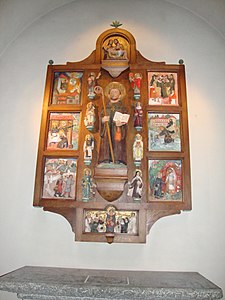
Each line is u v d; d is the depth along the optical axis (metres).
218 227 2.59
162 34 3.15
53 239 2.63
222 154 2.76
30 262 2.59
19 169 2.80
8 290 1.99
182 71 2.95
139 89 2.87
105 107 2.82
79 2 3.31
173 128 2.79
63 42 3.17
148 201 2.60
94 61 3.03
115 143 2.68
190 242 2.57
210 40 3.11
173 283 2.08
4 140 2.88
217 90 2.94
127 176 2.57
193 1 3.13
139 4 3.28
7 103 2.98
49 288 1.97
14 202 2.72
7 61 3.12
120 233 2.55
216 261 2.53
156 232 2.60
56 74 3.03
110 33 3.07
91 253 2.58
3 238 2.65
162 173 2.68
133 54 2.99
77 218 2.60
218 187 2.68
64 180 2.71
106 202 2.60
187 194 2.60
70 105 2.89
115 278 2.20
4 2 2.94
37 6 3.19
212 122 2.85
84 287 1.96
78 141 2.78
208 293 1.91
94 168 2.65
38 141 2.86
